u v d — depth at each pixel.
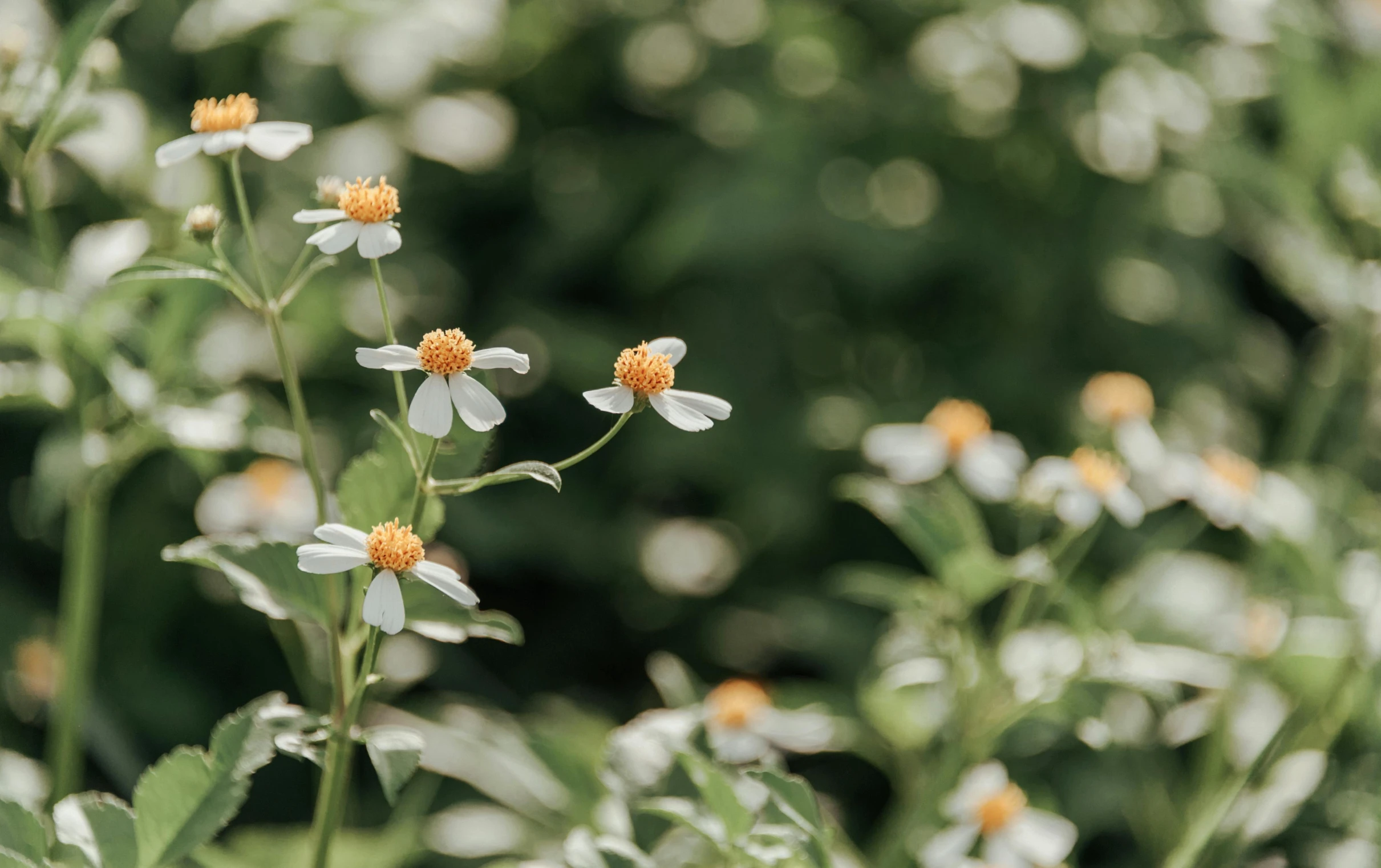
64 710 0.84
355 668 0.92
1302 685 0.87
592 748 0.91
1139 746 0.95
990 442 0.91
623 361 0.72
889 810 1.16
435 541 1.27
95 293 0.84
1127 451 0.91
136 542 1.14
